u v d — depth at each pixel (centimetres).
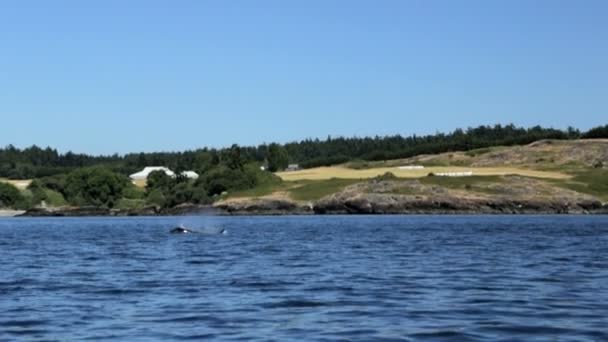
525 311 3869
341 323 3559
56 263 7250
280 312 3909
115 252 8762
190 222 19862
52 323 3656
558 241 10000
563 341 3089
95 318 3794
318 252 8356
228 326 3506
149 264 7000
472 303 4181
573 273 5756
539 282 5181
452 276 5631
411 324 3509
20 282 5528
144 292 4834
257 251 8619
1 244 10662
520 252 8031
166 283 5344
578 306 4025
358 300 4341
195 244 10169
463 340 3130
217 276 5775
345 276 5675
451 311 3894
